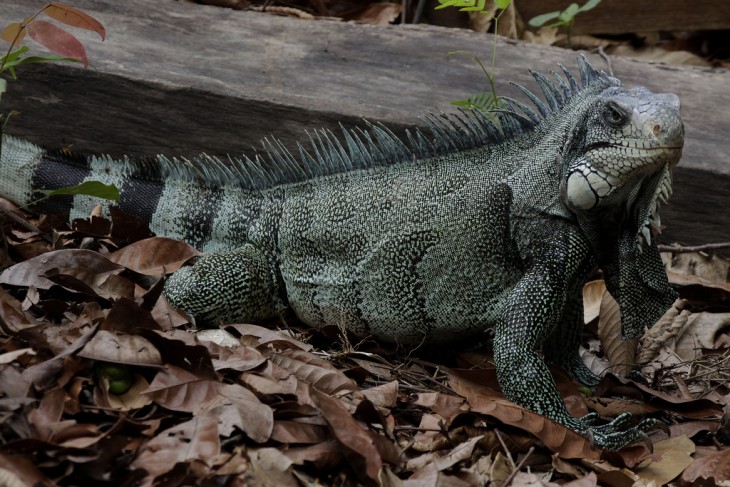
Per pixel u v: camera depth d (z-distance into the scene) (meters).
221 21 7.18
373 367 4.83
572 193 4.48
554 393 4.46
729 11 9.06
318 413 3.91
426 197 5.02
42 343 3.94
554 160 4.69
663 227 6.45
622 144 4.28
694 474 4.20
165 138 6.30
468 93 6.69
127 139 6.31
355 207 5.18
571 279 4.76
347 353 4.75
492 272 4.91
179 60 6.52
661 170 4.35
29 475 3.21
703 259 6.35
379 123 5.79
